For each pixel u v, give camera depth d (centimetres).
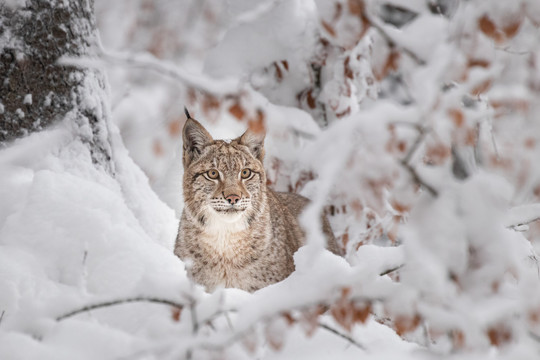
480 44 599
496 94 815
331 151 550
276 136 1168
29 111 865
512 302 596
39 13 875
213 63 1290
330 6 618
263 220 1120
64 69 898
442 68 575
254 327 571
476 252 584
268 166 1340
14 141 850
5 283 666
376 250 636
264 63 1298
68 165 874
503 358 599
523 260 628
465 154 725
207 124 1383
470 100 804
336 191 1296
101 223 752
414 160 694
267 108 770
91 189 810
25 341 562
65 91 900
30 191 779
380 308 704
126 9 2214
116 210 796
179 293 595
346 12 614
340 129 545
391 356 583
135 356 513
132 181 1022
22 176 822
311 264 588
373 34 1148
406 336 754
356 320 596
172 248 1148
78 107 915
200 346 530
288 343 656
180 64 2091
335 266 639
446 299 573
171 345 512
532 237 761
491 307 592
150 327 637
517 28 589
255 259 1109
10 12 857
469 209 589
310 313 578
